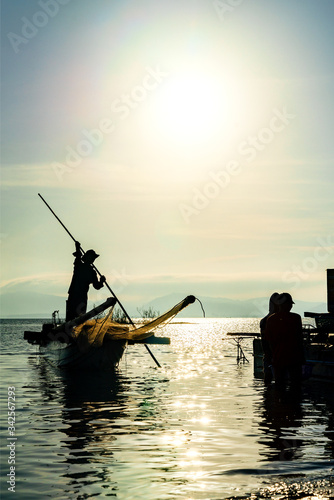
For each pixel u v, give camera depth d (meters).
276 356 11.80
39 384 13.88
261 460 6.12
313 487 5.10
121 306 17.47
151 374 16.45
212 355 25.41
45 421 8.65
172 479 5.47
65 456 6.43
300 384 11.70
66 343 18.20
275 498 4.84
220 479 5.43
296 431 7.75
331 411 9.52
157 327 17.64
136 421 8.61
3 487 5.30
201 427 8.09
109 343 17.61
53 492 5.14
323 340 14.97
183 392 12.18
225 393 11.95
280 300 11.84
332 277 15.12
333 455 6.30
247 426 8.16
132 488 5.22
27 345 33.25
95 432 7.77
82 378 15.37
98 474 5.69
